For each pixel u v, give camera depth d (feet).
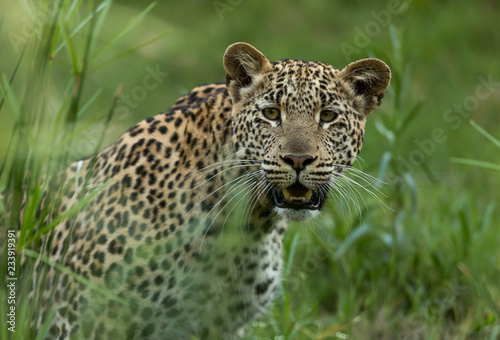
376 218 40.19
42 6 19.93
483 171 51.11
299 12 76.43
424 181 49.44
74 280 25.20
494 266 36.29
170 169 25.25
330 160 24.97
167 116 26.43
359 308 35.40
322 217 37.91
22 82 22.62
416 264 36.78
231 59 25.27
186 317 25.91
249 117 25.04
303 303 33.78
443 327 33.47
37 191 20.26
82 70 20.53
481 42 73.82
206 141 25.23
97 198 25.57
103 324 25.02
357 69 25.81
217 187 25.05
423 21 75.31
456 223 39.86
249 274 26.43
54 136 20.59
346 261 36.73
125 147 25.99
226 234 25.23
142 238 24.72
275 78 25.05
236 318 27.02
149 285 24.88
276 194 25.11
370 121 58.70
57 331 25.95
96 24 21.34
